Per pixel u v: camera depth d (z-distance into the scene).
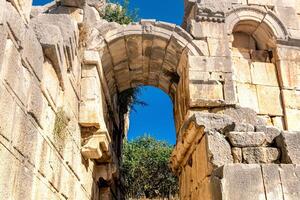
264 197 6.10
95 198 11.41
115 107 14.23
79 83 9.69
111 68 12.01
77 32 9.20
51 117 6.79
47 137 6.48
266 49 11.95
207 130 7.24
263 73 11.39
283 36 11.51
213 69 10.40
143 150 34.78
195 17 11.22
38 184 5.89
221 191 6.10
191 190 8.91
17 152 4.93
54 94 6.97
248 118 9.33
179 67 11.51
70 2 9.80
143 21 10.94
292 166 6.34
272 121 10.75
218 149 6.95
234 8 11.56
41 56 6.10
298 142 6.79
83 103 9.62
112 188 13.12
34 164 5.66
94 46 10.37
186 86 10.52
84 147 9.45
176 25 10.91
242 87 11.10
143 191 33.03
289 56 11.40
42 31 6.32
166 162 33.72
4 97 4.46
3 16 4.44
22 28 5.05
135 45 11.22
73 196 8.42
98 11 11.48
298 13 12.15
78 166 9.06
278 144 6.94
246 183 6.18
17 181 4.92
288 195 6.12
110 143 11.14
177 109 12.30
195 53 10.60
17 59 4.92
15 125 4.84
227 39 10.92
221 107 9.94
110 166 11.89
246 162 6.79
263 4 11.85
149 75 13.14
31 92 5.52
